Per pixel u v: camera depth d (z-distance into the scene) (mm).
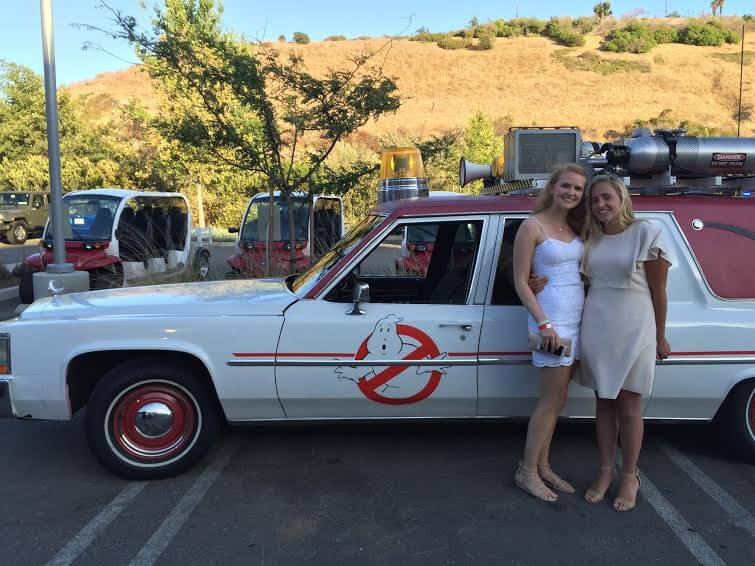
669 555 2963
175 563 2896
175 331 3605
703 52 60562
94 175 21516
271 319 3629
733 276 3740
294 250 8375
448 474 3834
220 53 7398
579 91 51188
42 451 4215
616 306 3240
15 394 3619
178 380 3664
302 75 7297
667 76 53719
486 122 23781
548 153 4297
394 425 4637
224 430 4539
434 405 3738
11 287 10516
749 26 66875
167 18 8117
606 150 4258
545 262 3283
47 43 7289
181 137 7727
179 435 3746
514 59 60594
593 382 3326
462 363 3650
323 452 4164
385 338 3625
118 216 10078
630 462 3416
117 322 3609
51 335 3604
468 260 3834
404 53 62000
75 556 2947
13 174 24766
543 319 3229
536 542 3076
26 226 21438
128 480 3740
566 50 62875
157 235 10992
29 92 26250
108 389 3613
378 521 3275
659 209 3785
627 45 61188
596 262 3252
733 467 3936
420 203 3846
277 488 3648
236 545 3047
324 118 7406
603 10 74438
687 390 3729
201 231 13086
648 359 3254
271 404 3709
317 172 8328
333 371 3639
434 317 3639
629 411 3367
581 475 3828
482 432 4500
